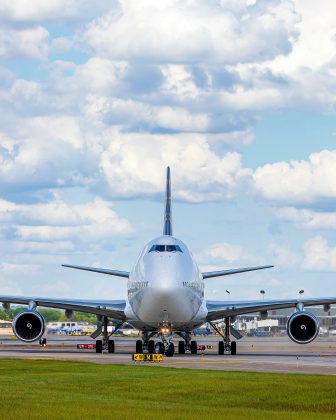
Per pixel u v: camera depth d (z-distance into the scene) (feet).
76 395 273.54
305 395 276.62
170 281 507.30
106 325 596.29
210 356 542.57
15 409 228.84
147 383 309.22
